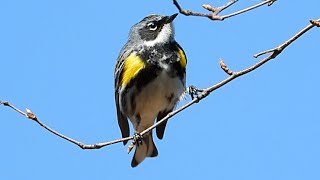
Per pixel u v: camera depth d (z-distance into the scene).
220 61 8.56
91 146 9.00
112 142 9.11
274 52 8.22
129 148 10.29
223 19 7.51
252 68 8.45
